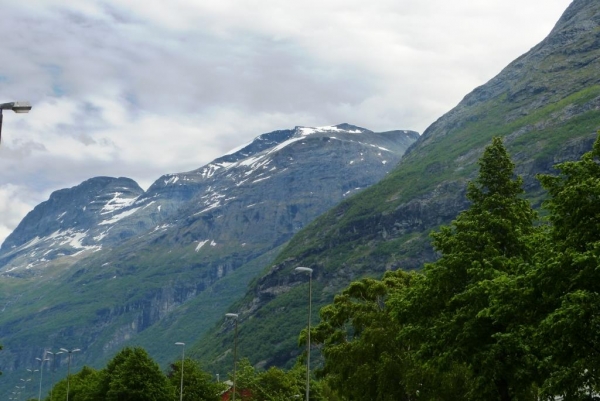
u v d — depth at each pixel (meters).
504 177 52.34
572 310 31.42
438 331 45.53
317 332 78.75
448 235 52.06
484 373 41.44
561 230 37.50
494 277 43.84
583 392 33.31
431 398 56.22
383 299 74.69
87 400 108.12
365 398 65.44
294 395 114.06
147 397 101.00
